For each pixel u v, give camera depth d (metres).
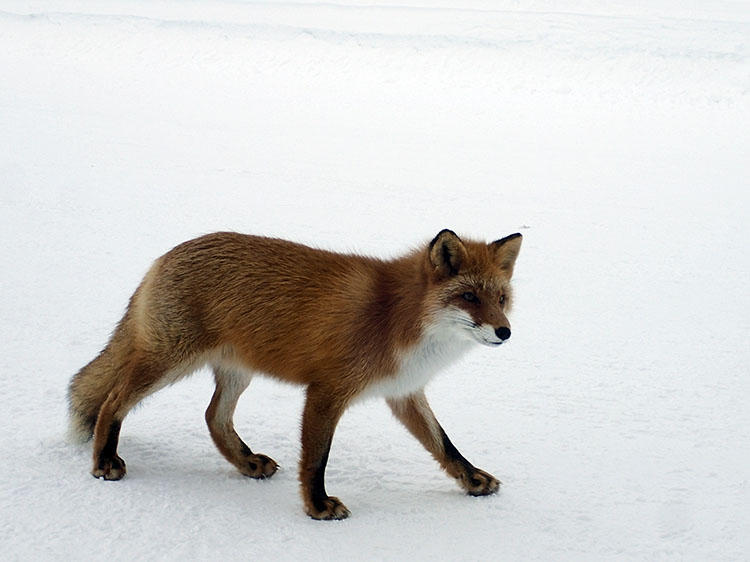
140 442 5.95
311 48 27.27
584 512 5.14
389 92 24.16
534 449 6.13
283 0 32.72
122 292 9.30
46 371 7.06
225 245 5.38
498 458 5.96
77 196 13.34
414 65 25.97
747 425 6.57
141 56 27.20
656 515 5.09
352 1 32.88
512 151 18.61
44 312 8.52
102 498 4.96
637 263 11.41
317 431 5.04
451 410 6.87
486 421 6.65
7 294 8.96
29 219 11.91
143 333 5.23
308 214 13.23
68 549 4.34
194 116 20.88
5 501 4.80
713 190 15.70
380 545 4.64
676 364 7.98
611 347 8.43
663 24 27.42
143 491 5.13
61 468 5.33
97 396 5.57
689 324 9.13
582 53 25.61
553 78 24.67
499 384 7.46
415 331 5.09
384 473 5.75
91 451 5.63
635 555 4.62
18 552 4.28
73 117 19.78
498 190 15.37
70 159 15.85
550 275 10.80
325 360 5.06
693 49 25.28
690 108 22.62
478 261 5.12
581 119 21.77
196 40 28.12
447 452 5.43
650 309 9.62
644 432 6.44
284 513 5.01
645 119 21.75
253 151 17.62
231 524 4.78
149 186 14.34
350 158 17.42
